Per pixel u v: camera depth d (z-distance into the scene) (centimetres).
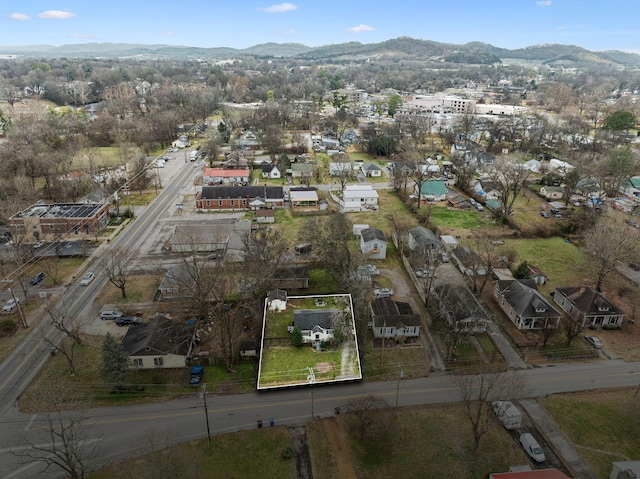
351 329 5044
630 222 8319
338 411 3969
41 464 3403
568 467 3456
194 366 4453
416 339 5041
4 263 6588
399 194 10181
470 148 13875
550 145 15025
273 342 4922
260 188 9406
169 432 3738
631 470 3212
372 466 3441
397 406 3978
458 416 3944
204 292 5228
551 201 9831
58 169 10619
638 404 4100
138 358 4419
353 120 19038
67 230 7569
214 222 8381
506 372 4516
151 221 8494
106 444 3600
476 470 3412
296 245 7294
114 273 6178
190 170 12256
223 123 17338
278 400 4122
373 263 6869
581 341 5038
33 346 4781
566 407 4056
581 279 6444
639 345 4984
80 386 4222
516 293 5531
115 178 10362
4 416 3856
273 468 3412
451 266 6788
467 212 9250
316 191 9681
